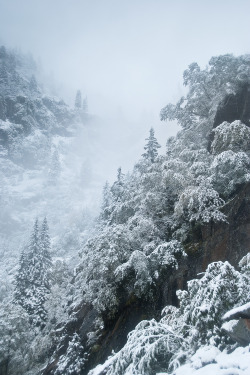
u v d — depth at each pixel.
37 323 28.08
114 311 15.30
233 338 5.18
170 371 5.76
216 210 13.65
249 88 21.66
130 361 6.35
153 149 29.09
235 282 6.59
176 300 12.70
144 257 13.80
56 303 27.58
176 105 25.69
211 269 7.28
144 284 13.87
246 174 14.08
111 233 15.63
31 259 34.44
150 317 13.20
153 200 17.19
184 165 16.78
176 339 6.41
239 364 4.34
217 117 21.81
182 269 13.66
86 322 19.52
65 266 34.72
